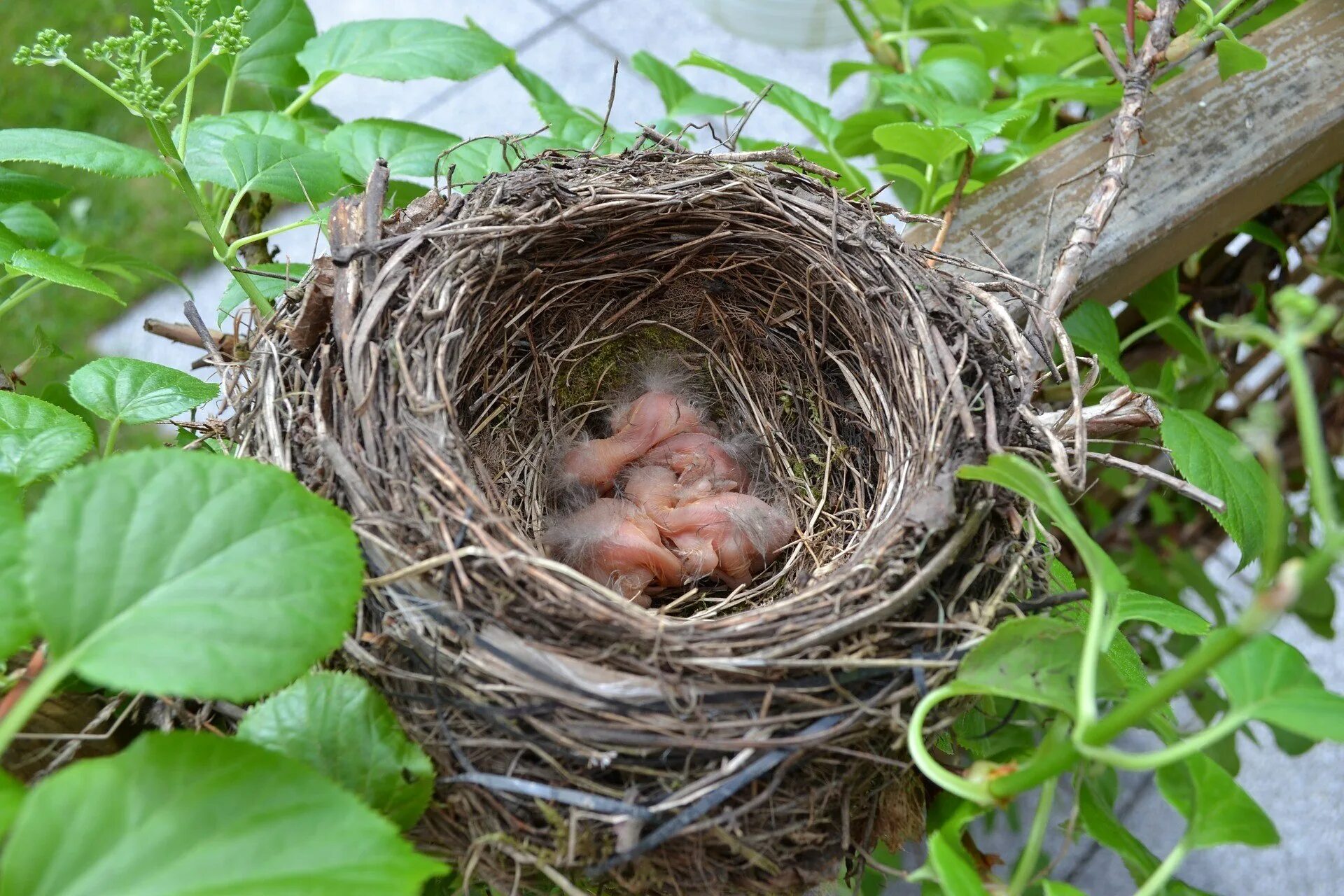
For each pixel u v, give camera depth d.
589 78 0.70
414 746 0.30
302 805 0.26
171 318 0.61
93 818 0.24
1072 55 0.46
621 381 0.43
